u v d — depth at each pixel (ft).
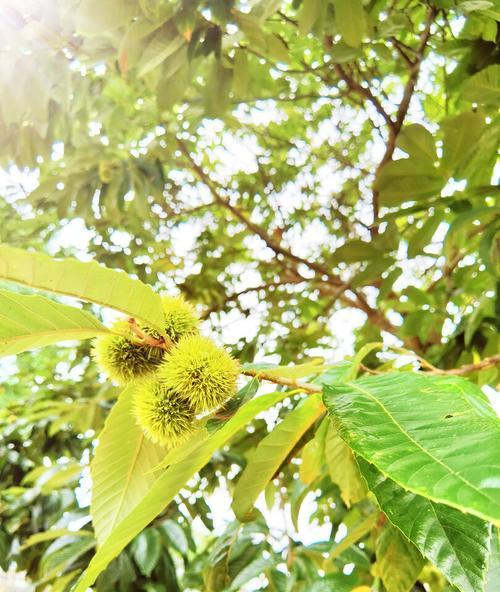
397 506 0.53
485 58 1.56
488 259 1.52
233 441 2.31
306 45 2.50
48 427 2.76
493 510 0.34
